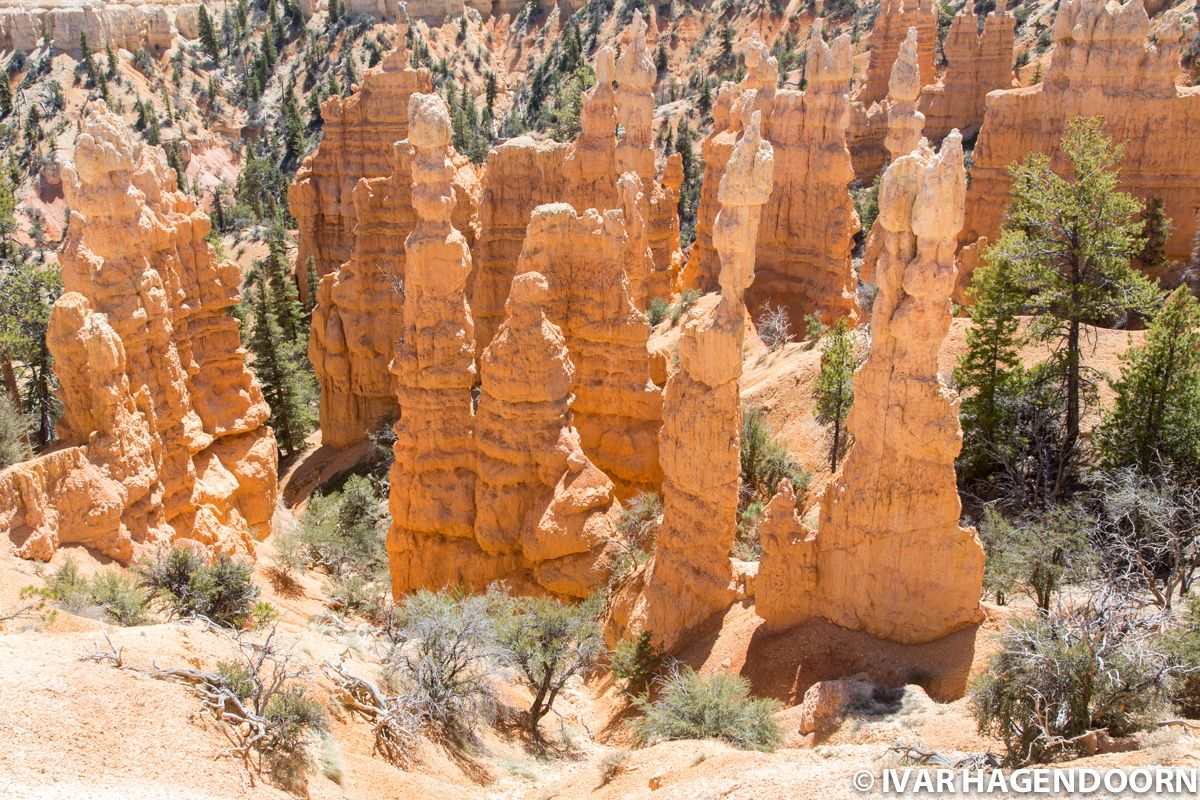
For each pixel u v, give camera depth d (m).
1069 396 35.47
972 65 98.56
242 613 25.70
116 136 30.55
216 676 18.52
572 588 30.00
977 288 40.53
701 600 26.62
